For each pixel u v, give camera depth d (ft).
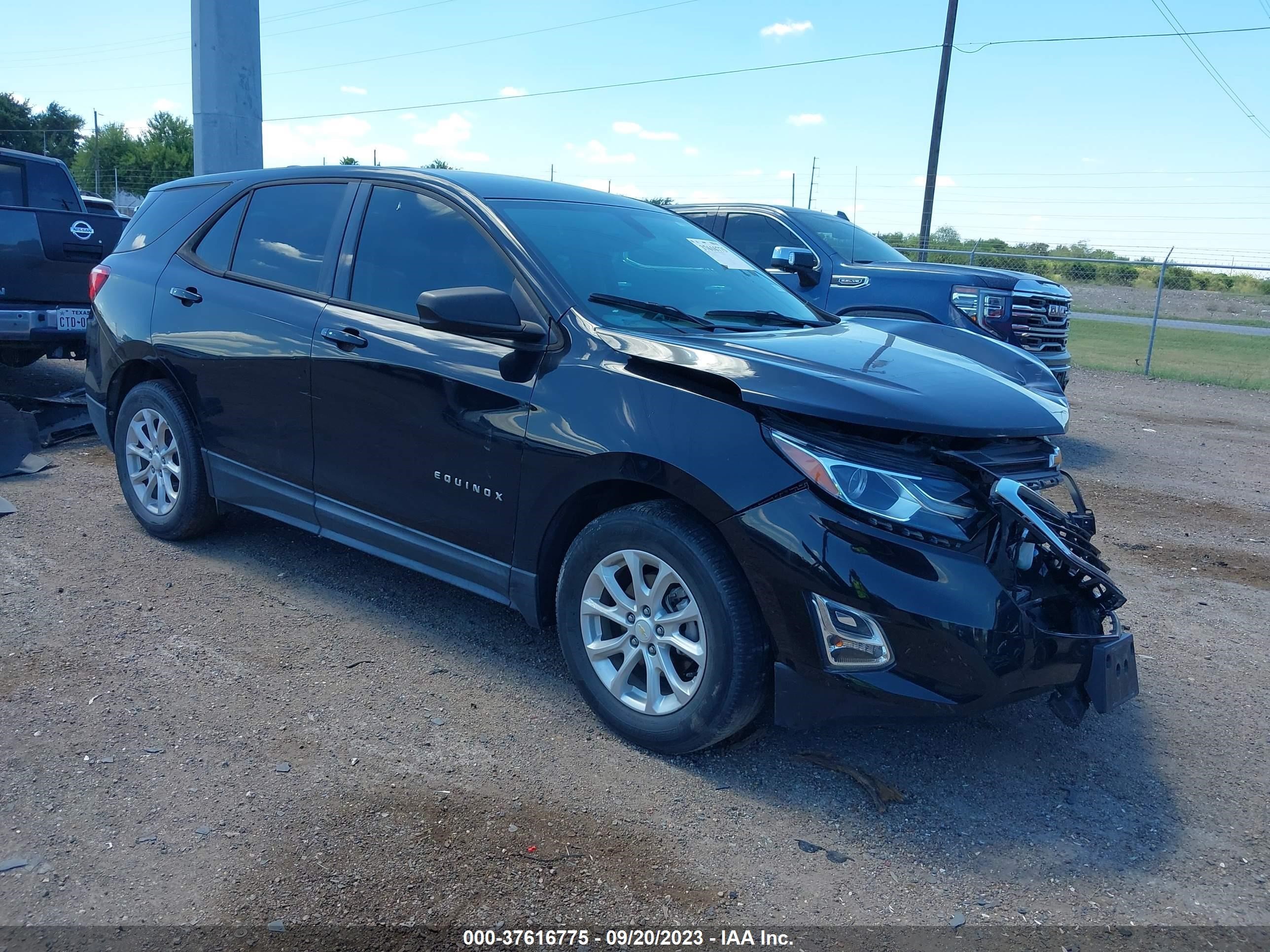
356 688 12.32
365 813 9.74
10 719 11.14
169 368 16.03
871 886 9.07
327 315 13.82
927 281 27.30
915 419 9.81
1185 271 98.02
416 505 12.88
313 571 16.10
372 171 14.39
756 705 10.38
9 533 17.21
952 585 9.46
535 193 13.97
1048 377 18.22
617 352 11.13
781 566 9.72
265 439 14.74
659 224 15.03
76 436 24.30
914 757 11.31
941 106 80.94
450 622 14.40
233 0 39.91
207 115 40.60
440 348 12.43
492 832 9.53
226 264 15.72
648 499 11.30
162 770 10.32
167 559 16.33
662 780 10.58
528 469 11.50
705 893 8.84
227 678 12.41
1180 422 35.73
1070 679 10.07
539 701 12.23
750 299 13.96
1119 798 10.71
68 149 233.14
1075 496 12.02
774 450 9.94
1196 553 19.49
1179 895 9.13
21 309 23.29
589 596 11.35
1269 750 11.87
